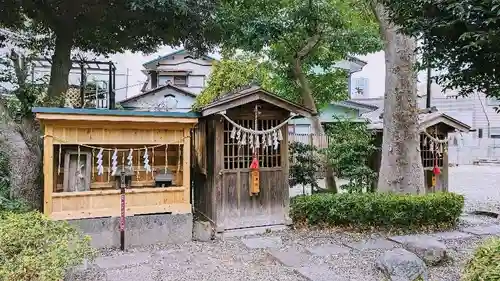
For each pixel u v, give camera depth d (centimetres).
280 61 960
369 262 512
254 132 644
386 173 761
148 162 646
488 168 2119
